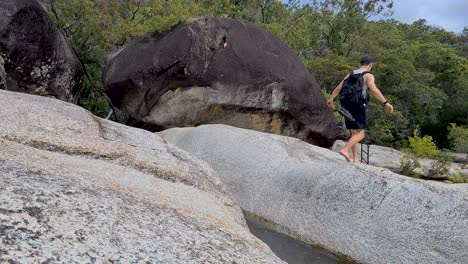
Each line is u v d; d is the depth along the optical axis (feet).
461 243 10.21
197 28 28.86
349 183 13.92
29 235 4.15
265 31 32.58
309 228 14.15
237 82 28.78
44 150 10.18
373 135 76.69
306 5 85.71
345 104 17.24
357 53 91.66
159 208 6.68
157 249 4.93
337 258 12.76
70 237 4.43
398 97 94.89
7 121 11.44
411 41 145.07
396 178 13.30
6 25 29.04
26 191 5.08
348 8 97.71
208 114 29.30
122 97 29.89
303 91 30.83
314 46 90.84
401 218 11.78
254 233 14.88
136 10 45.80
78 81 37.93
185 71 27.68
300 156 18.93
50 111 13.61
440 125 108.17
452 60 113.91
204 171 13.74
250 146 20.15
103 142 12.35
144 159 12.05
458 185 13.17
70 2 41.81
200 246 5.51
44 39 31.83
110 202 5.92
